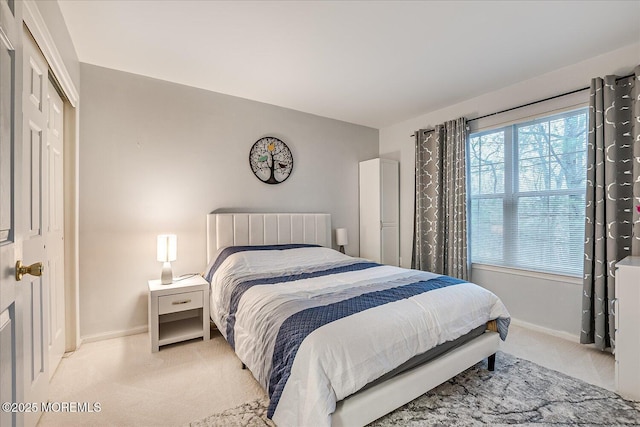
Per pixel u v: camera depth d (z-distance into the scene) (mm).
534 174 2984
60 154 2258
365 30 2162
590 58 2566
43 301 1654
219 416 1667
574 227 2713
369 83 3045
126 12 1959
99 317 2656
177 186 3021
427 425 1598
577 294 2676
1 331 827
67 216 2414
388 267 2859
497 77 2920
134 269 2805
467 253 3383
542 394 1868
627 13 1972
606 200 2404
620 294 1911
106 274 2684
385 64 2658
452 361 1828
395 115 4023
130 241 2789
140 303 2832
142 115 2850
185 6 1905
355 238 4379
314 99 3469
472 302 2020
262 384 1640
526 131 3045
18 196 947
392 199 4262
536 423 1617
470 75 2881
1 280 831
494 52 2471
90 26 2102
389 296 1911
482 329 2131
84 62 2590
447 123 3584
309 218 3754
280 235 3537
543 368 2182
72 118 2402
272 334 1629
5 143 862
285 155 3719
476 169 3475
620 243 2393
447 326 1803
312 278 2438
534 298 2965
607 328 2430
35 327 1536
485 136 3383
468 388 1933
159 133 2930
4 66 851
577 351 2461
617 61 2432
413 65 2682
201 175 3152
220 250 3092
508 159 3178
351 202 4344
